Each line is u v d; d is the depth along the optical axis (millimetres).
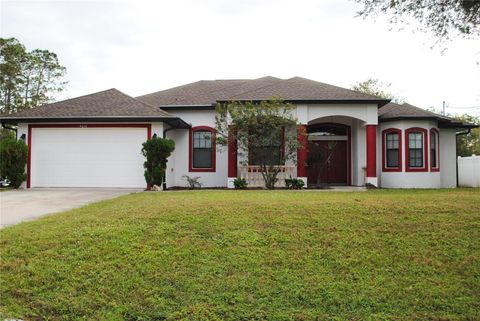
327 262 5406
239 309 4324
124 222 6820
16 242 5824
